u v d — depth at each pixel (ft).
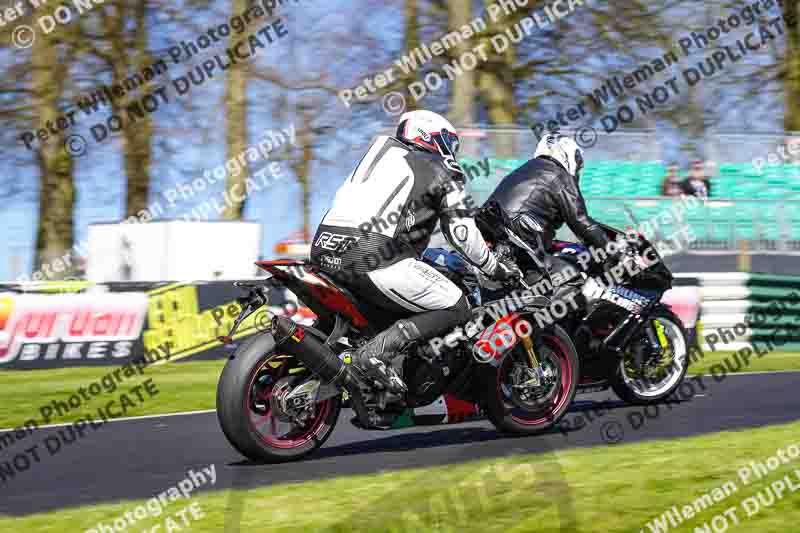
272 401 33.58
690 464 28.99
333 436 39.68
